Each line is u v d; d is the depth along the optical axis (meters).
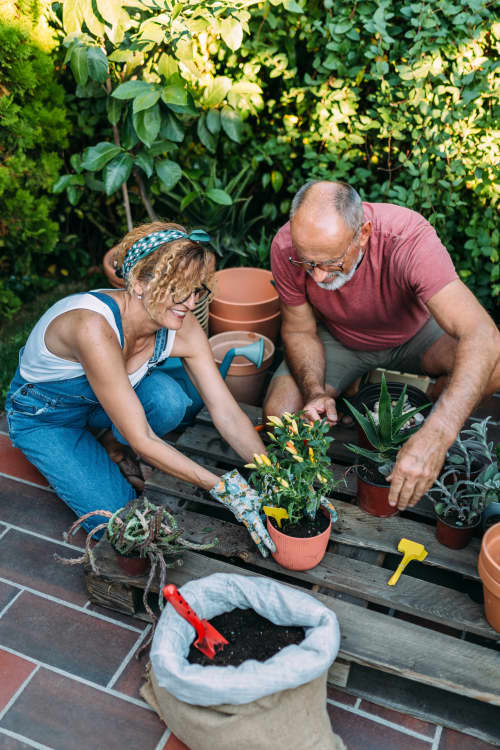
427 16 2.73
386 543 1.92
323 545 1.81
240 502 1.86
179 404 2.29
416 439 1.72
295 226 1.88
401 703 1.73
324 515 1.85
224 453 2.29
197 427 2.43
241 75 3.21
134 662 1.85
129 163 2.96
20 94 3.12
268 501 1.83
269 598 1.65
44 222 3.38
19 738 1.67
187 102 2.79
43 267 3.84
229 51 3.12
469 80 2.81
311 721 1.56
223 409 2.16
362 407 2.26
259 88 3.10
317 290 2.27
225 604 1.71
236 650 1.61
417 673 1.62
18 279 3.57
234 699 1.46
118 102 2.97
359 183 3.24
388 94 2.92
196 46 3.08
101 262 3.97
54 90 3.27
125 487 2.20
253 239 3.68
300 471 1.74
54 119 3.26
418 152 2.98
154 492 2.16
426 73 2.80
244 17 2.75
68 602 2.02
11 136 3.16
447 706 1.73
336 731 1.69
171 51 2.81
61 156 3.59
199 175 3.25
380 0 2.75
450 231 3.17
